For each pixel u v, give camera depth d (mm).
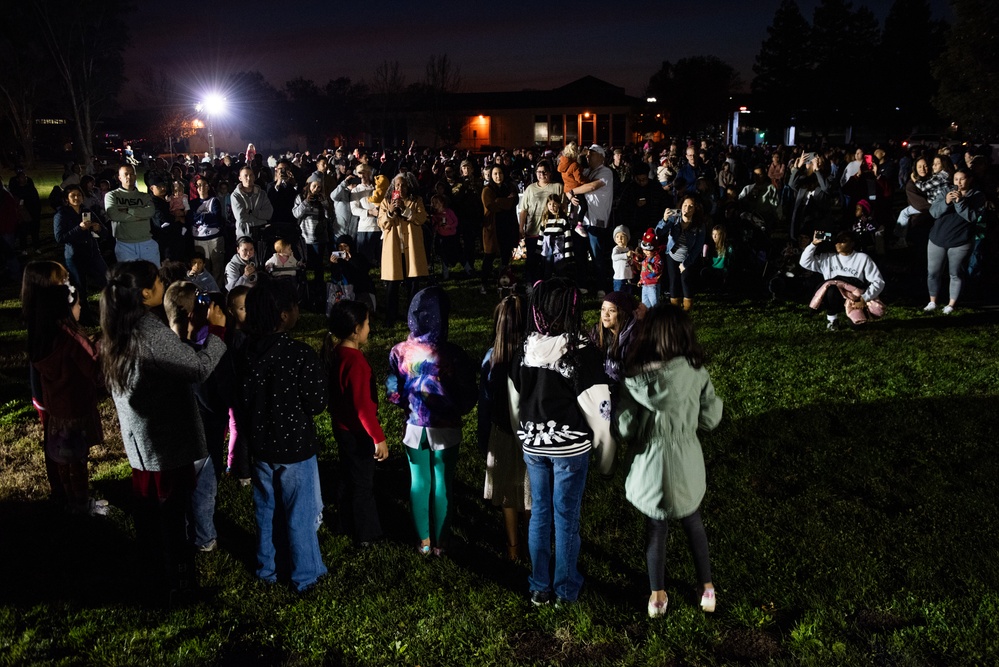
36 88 54500
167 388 4129
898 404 6836
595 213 10578
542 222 10516
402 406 4621
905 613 4078
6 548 4980
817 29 67750
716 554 4695
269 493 4445
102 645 4004
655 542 4051
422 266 9844
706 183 12516
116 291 3988
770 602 4230
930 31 57906
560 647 3988
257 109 55594
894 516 5031
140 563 4723
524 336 4059
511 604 4316
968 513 4992
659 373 3811
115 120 69500
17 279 13727
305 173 18266
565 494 4062
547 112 60688
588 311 10359
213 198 11992
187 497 4758
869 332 9117
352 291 9820
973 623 3938
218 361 4285
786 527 4957
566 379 3893
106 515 5355
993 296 10641
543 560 4211
